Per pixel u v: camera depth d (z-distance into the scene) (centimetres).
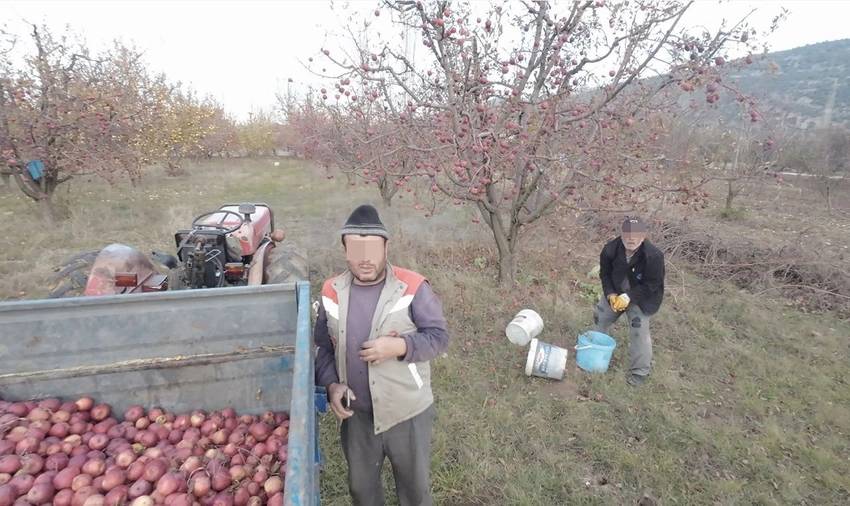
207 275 337
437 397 334
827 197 1030
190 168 1775
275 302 206
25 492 160
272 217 548
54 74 764
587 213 709
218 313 203
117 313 193
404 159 538
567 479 265
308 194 1139
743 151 763
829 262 582
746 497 262
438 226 758
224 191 1198
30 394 191
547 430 305
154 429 194
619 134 396
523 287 535
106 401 201
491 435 299
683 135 580
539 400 338
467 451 279
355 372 181
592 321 458
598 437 301
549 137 402
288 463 97
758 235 776
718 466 284
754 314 492
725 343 430
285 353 212
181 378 206
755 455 291
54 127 739
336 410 176
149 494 164
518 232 543
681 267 634
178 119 1513
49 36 788
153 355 201
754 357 404
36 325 186
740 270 613
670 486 264
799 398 354
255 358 210
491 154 363
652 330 453
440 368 373
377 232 165
